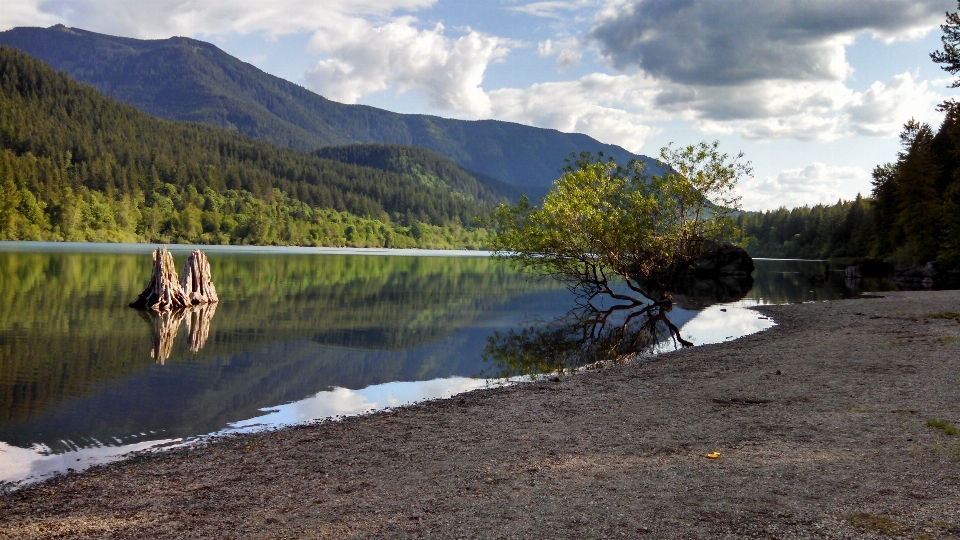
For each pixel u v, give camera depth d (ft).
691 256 127.03
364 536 22.08
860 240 391.65
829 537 20.22
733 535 20.75
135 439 38.68
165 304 109.19
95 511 26.09
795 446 30.55
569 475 28.04
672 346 77.25
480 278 222.69
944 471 25.70
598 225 118.52
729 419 37.06
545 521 22.74
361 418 42.34
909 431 31.89
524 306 129.08
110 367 62.08
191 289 116.47
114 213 518.37
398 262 339.16
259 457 33.30
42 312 99.45
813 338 71.82
